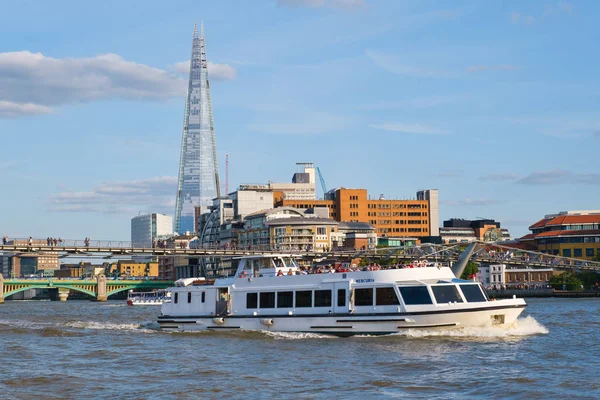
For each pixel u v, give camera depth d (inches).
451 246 6820.9
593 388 1640.0
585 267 7701.8
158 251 6003.9
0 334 2901.1
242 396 1603.1
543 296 7485.2
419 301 2353.6
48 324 3437.5
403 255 7042.3
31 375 1887.3
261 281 2650.1
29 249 5191.9
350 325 2439.7
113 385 1752.0
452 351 2117.4
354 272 2458.2
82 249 5452.8
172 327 2854.3
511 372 1823.3
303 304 2546.8
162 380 1804.9
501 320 2442.2
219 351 2245.3
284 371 1871.3
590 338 2444.6
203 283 2933.1
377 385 1689.2
